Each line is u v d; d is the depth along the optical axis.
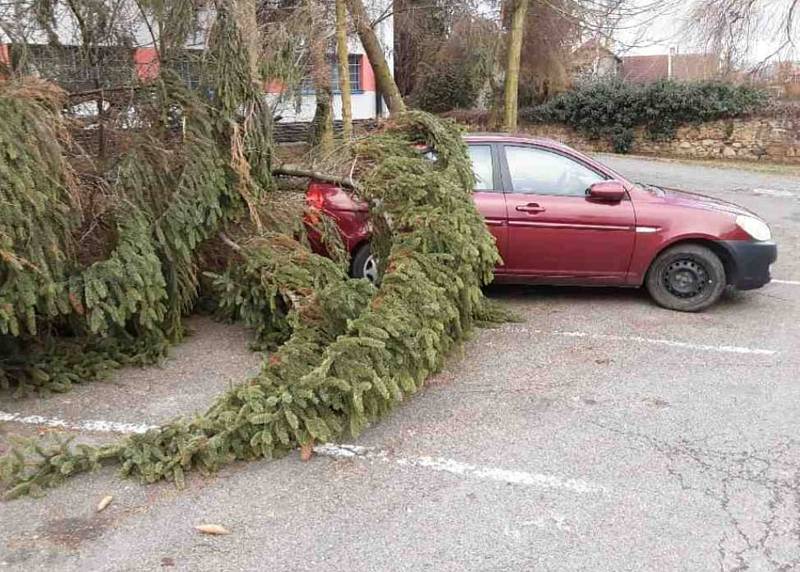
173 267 5.47
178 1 5.89
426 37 23.09
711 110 23.03
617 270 6.70
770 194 15.01
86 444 4.12
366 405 4.14
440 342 4.88
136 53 7.00
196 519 3.40
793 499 3.54
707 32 20.25
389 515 3.43
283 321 5.64
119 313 4.68
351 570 3.03
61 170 4.48
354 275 6.82
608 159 23.33
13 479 3.65
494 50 19.47
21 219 4.13
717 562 3.07
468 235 5.27
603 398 4.76
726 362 5.41
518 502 3.53
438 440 4.17
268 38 10.44
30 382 4.91
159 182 5.24
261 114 5.91
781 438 4.19
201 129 5.48
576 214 6.55
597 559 3.10
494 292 7.39
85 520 3.39
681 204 6.66
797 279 7.96
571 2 14.53
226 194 5.64
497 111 26.56
